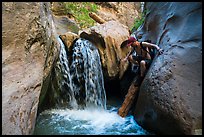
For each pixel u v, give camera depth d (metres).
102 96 6.59
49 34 4.70
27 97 3.63
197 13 4.54
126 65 6.52
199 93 3.83
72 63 6.41
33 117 3.70
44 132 4.47
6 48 3.73
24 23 4.03
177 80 4.08
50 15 5.25
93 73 6.49
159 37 5.36
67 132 4.49
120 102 6.58
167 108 3.94
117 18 11.77
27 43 4.04
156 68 4.55
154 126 4.26
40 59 4.23
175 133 3.83
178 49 4.42
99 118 5.32
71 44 6.52
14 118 3.21
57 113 5.64
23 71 3.80
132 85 5.33
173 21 5.06
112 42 6.52
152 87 4.39
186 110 3.74
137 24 8.16
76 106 6.25
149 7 6.71
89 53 6.52
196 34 4.31
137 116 4.80
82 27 9.98
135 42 5.32
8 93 3.36
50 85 5.64
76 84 6.40
